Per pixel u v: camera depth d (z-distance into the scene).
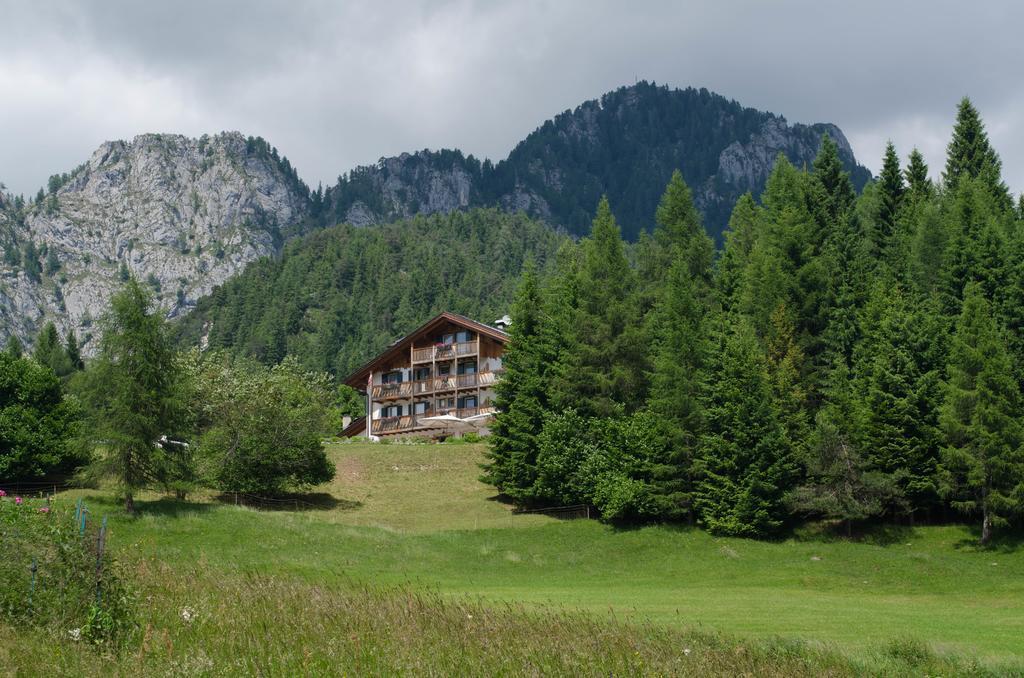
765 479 53.78
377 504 62.56
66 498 50.19
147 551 35.00
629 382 65.94
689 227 100.19
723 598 37.41
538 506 61.81
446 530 53.28
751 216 100.00
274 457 59.03
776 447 54.50
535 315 71.00
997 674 21.61
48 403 60.19
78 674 16.44
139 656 17.27
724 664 19.95
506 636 20.58
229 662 17.55
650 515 56.38
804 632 27.56
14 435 56.88
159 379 49.94
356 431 101.31
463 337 93.31
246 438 58.94
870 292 71.50
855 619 31.23
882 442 55.53
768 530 53.34
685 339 63.00
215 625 20.34
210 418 59.94
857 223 95.69
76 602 19.62
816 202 91.38
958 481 53.34
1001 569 46.28
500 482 63.88
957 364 55.81
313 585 26.02
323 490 65.50
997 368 53.28
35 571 19.80
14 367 59.91
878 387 57.38
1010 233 78.50
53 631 18.61
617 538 52.81
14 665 16.62
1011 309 62.12
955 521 54.72
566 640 20.56
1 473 56.62
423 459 74.31
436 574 44.00
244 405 59.88
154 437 48.62
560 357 67.12
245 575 27.30
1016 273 66.31
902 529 53.75
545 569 47.31
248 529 46.75
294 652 18.44
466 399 92.12
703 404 58.97
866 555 48.84
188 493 58.50
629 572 47.22
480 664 18.31
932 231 77.62
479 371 91.19
